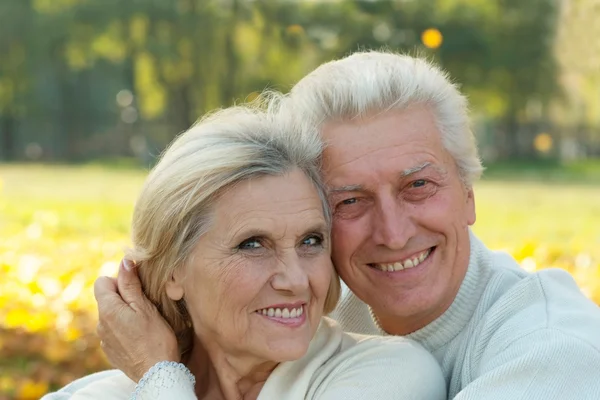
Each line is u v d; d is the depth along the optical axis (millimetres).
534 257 8562
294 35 34188
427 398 2605
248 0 34406
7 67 40500
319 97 2711
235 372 2686
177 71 38094
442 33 40031
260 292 2508
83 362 5602
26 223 14422
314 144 2621
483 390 2324
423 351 2711
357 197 2693
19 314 6203
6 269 8148
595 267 8273
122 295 2732
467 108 2875
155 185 2574
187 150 2531
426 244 2727
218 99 37156
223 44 35562
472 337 2678
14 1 38438
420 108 2699
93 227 13984
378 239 2689
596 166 43469
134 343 2672
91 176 30625
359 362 2629
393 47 33656
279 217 2480
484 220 15844
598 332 2404
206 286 2541
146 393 2574
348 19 34000
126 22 36750
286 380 2623
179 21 35562
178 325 2766
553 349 2311
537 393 2270
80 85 50031
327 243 2641
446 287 2795
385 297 2805
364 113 2654
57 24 37875
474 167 2824
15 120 50031
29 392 5090
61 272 8359
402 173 2643
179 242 2549
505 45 42031
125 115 51281
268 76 35781
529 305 2604
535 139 52500
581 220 15852
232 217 2488
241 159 2465
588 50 24781
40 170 35625
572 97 44562
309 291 2572
